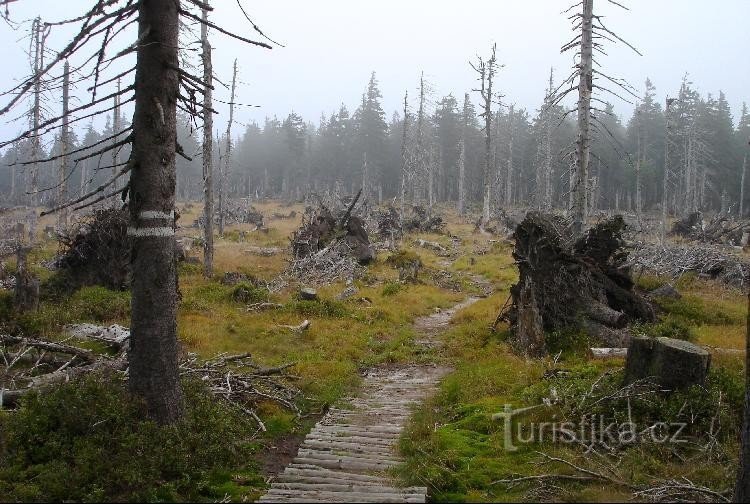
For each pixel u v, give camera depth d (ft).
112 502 18.16
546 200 183.62
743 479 16.71
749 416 16.76
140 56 21.67
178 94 22.58
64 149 84.43
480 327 50.29
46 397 22.44
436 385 35.78
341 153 296.30
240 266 83.46
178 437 21.18
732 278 71.51
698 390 25.84
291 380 35.35
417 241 124.67
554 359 37.14
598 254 49.80
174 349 22.84
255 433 26.35
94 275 56.13
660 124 252.21
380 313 57.11
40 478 18.98
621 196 268.00
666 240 124.57
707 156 218.79
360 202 207.72
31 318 40.83
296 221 168.86
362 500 19.24
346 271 79.97
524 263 46.37
